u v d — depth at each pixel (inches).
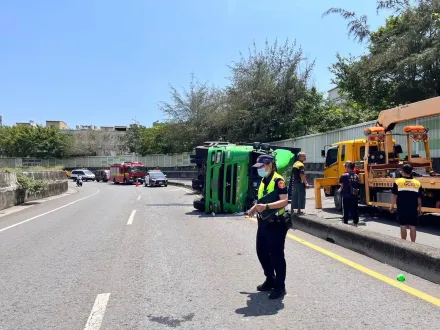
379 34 984.9
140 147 2746.1
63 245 376.8
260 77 1546.5
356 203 436.5
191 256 317.1
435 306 198.2
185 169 2177.7
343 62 1013.2
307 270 268.2
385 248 283.6
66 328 183.0
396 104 870.4
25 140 2962.6
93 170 2859.3
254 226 467.5
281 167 577.3
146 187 1707.7
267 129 1521.9
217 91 1926.7
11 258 327.0
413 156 550.0
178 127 1994.3
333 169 641.6
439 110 436.1
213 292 227.6
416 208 324.2
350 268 272.2
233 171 579.8
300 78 1514.5
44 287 245.4
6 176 795.4
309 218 417.1
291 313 193.2
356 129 891.4
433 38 734.5
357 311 193.6
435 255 237.5
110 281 254.2
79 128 4116.6
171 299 217.6
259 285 236.4
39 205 836.6
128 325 183.9
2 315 201.3
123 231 452.1
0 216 644.1
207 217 559.8
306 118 1412.4
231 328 177.6
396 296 213.9
